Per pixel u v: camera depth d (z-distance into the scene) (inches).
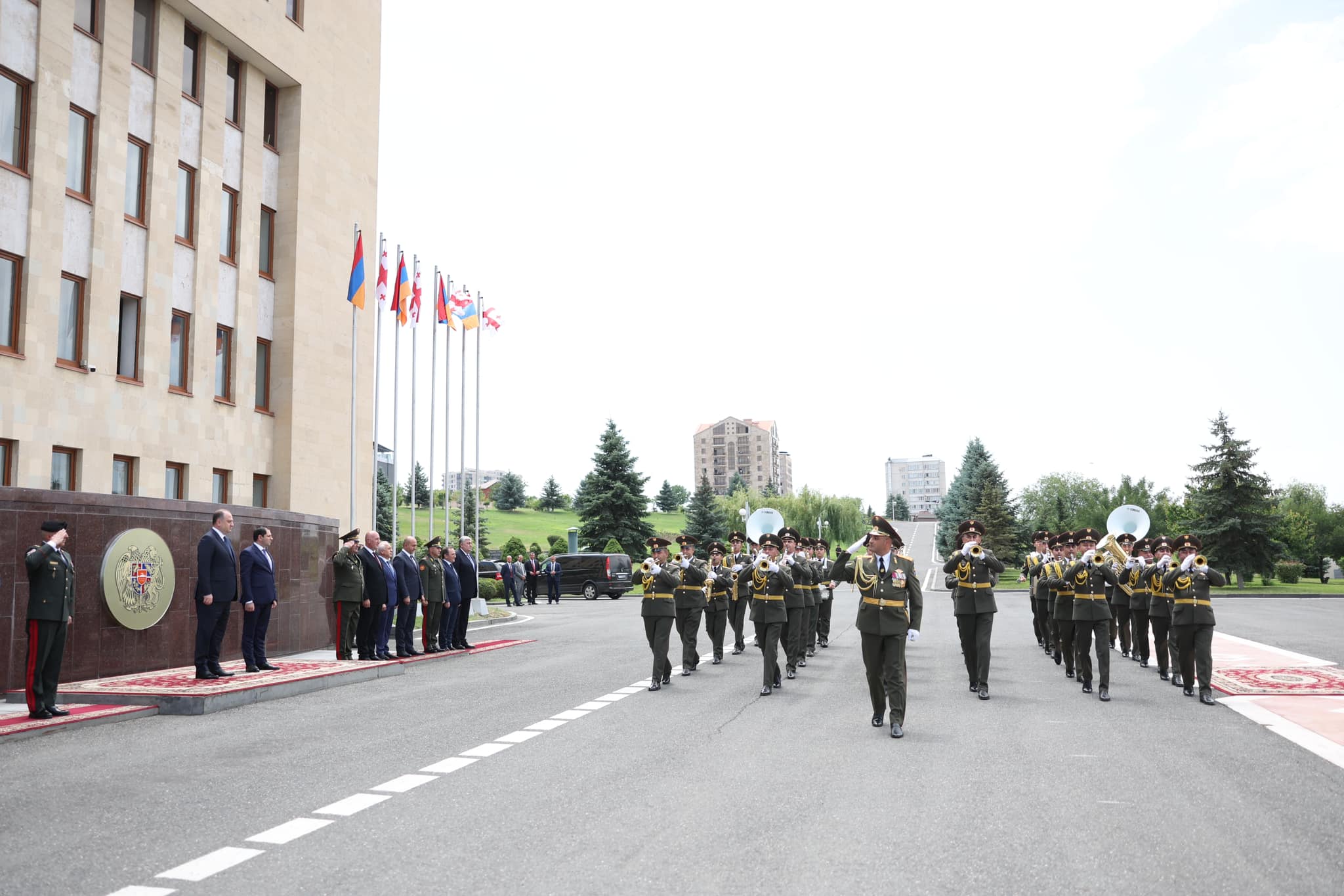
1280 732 397.7
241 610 686.5
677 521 5605.3
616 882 212.4
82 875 218.2
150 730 423.8
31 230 768.3
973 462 3216.0
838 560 423.2
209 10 938.1
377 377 1157.7
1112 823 259.1
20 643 514.0
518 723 428.5
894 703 394.3
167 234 903.7
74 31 818.8
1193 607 493.0
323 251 1103.6
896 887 208.2
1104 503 3907.5
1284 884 211.0
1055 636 671.8
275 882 213.2
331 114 1127.6
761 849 236.5
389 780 315.3
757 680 591.2
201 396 937.5
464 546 813.2
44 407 773.3
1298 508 3777.1
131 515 591.2
